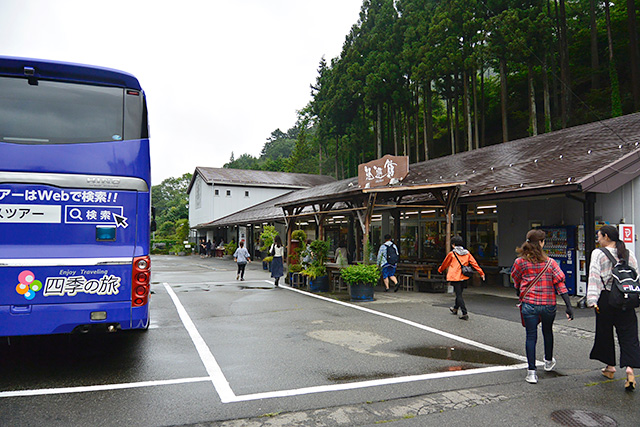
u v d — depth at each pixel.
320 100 49.47
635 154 10.02
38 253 4.88
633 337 4.70
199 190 46.06
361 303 10.50
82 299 4.98
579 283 11.00
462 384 4.89
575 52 36.94
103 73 5.40
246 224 29.91
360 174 13.75
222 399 4.43
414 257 18.41
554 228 11.62
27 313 4.80
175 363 5.68
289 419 3.98
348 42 41.84
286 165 73.75
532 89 27.36
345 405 4.30
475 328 7.71
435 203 14.02
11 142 4.96
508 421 3.95
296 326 7.95
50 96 5.20
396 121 45.28
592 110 31.12
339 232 23.28
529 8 25.84
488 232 15.32
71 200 5.07
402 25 34.50
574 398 4.48
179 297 11.66
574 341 6.81
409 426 3.84
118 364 5.62
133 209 5.31
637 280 4.68
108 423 3.86
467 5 27.58
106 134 5.32
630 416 4.05
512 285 13.55
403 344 6.64
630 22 27.94
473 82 34.47
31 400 4.38
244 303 10.59
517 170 12.71
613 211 10.71
